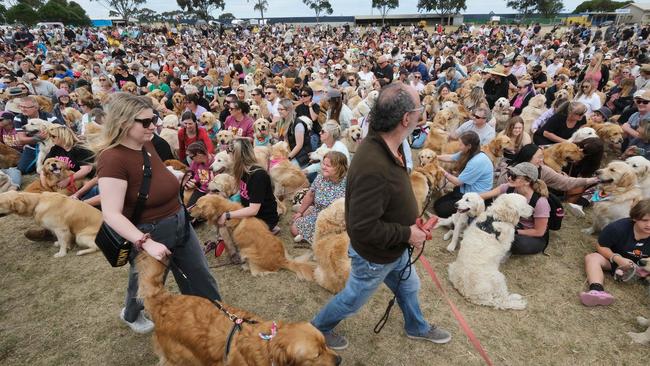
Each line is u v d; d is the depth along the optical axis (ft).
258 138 23.13
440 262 14.15
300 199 17.63
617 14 189.98
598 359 9.75
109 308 11.67
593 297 11.48
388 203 6.77
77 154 17.38
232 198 15.19
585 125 22.16
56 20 207.00
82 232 14.56
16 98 25.48
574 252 14.44
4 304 11.98
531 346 10.16
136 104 6.98
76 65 50.72
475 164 15.74
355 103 33.53
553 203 13.83
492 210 12.18
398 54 62.44
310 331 6.65
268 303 12.01
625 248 12.31
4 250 15.02
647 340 10.07
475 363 9.62
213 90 41.32
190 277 9.19
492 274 11.62
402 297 9.16
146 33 138.62
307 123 21.30
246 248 13.09
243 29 170.60
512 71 41.78
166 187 7.88
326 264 12.09
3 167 22.33
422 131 27.14
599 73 33.12
